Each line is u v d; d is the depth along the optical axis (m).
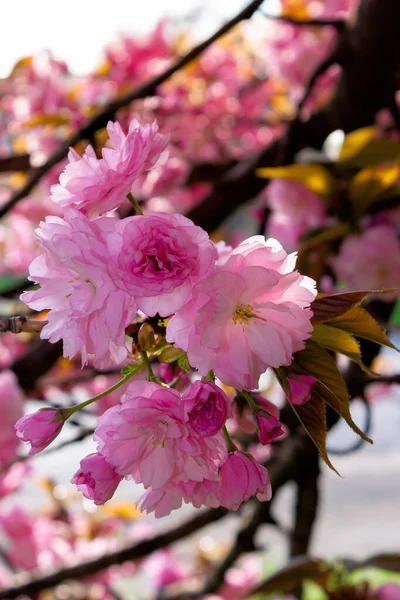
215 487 0.73
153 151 0.74
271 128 2.25
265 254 0.72
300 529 1.62
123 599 2.03
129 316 0.72
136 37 1.95
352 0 2.02
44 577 1.53
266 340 0.71
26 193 1.15
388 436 5.87
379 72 1.35
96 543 2.15
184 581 2.26
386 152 1.26
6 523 2.16
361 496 4.72
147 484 0.72
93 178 0.74
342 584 1.29
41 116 1.76
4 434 1.41
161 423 0.72
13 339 1.93
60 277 0.74
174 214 0.72
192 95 2.15
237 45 2.29
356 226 1.29
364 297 0.73
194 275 0.71
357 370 1.09
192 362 0.71
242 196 1.55
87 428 1.02
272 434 0.73
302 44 2.11
